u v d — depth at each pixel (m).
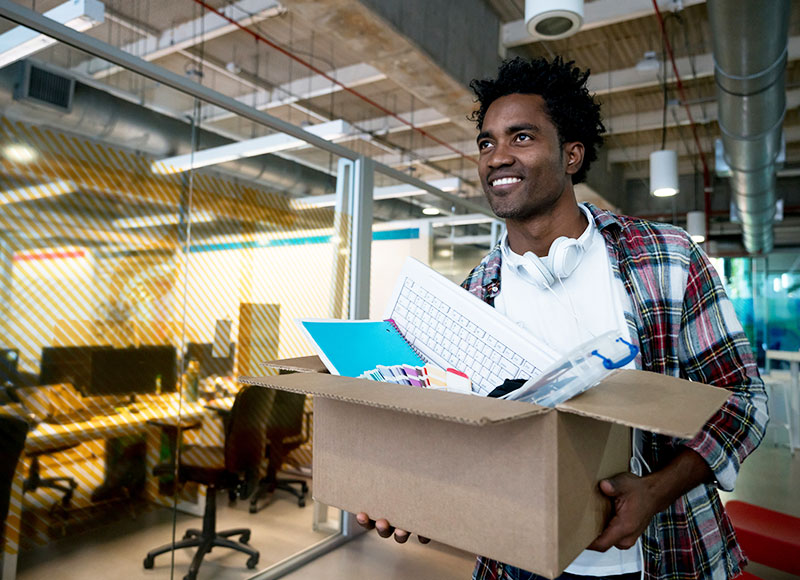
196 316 2.26
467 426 0.53
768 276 10.62
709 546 0.76
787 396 5.70
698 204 9.36
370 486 0.60
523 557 0.49
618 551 0.77
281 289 2.64
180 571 2.22
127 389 2.01
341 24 3.12
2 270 1.68
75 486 1.85
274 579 2.46
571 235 0.90
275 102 6.38
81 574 1.86
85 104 1.93
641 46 4.96
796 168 8.29
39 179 1.79
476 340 0.74
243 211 2.48
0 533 1.65
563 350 0.84
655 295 0.81
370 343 0.74
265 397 2.58
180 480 2.21
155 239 2.13
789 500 3.68
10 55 1.74
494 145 0.87
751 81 3.23
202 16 4.63
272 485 2.64
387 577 2.51
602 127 0.95
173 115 2.22
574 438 0.51
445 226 4.33
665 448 0.74
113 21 4.72
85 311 1.89
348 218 3.05
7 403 1.67
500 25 4.53
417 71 3.72
